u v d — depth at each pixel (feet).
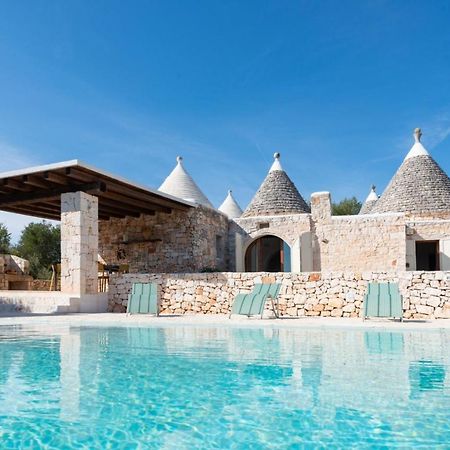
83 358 20.21
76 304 40.01
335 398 13.58
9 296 41.22
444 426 11.05
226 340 25.46
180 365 18.58
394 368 17.71
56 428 11.08
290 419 11.68
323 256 58.18
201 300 40.93
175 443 10.07
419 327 27.84
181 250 57.67
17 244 117.80
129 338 26.40
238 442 10.10
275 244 71.56
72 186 44.14
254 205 66.44
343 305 36.96
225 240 65.10
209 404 13.10
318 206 59.52
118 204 53.42
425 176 60.59
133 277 42.88
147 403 13.21
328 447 9.74
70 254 41.88
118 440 10.27
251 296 35.96
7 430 10.93
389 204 60.85
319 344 23.81
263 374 16.87
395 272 36.14
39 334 28.02
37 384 15.51
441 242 54.49
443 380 15.78
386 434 10.50
